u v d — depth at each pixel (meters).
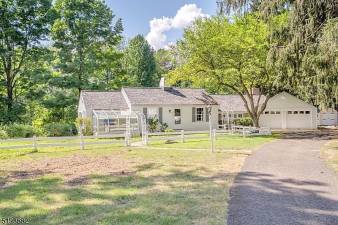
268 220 7.70
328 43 16.33
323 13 17.89
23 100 42.75
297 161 15.97
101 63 47.16
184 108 40.66
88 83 43.81
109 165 15.88
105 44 47.38
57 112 43.28
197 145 24.05
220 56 33.81
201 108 41.84
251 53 32.47
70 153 20.89
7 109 38.44
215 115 42.91
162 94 40.66
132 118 36.47
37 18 40.25
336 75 18.53
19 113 39.38
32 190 10.85
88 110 36.31
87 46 45.50
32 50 40.78
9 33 37.81
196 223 7.54
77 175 13.41
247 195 9.89
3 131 30.70
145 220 7.74
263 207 8.69
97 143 24.41
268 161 16.08
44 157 19.17
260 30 31.02
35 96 41.00
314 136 31.94
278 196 9.75
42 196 10.05
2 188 11.28
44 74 40.31
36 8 40.03
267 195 9.88
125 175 13.21
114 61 49.38
